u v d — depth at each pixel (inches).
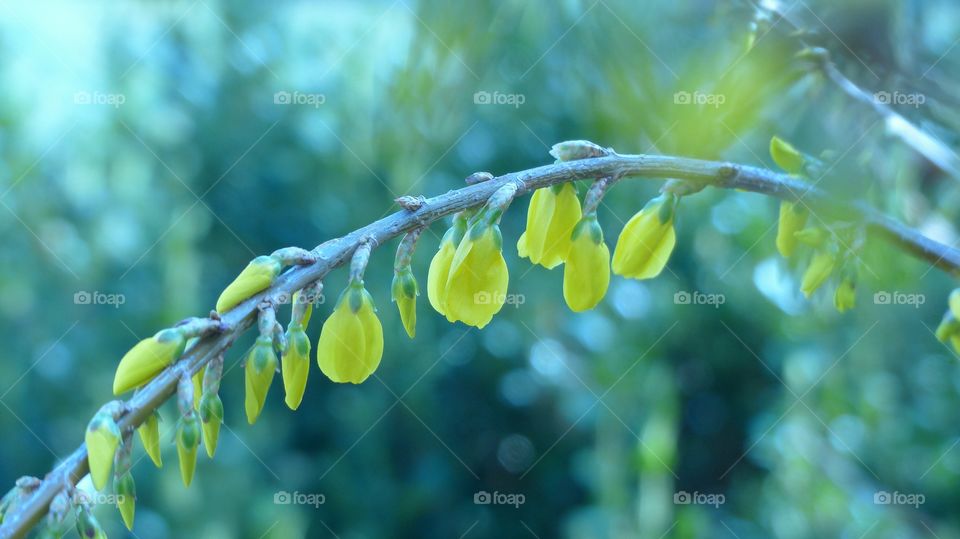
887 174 20.4
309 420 40.0
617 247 17.0
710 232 37.8
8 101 41.4
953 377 36.4
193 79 40.9
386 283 38.6
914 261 21.7
